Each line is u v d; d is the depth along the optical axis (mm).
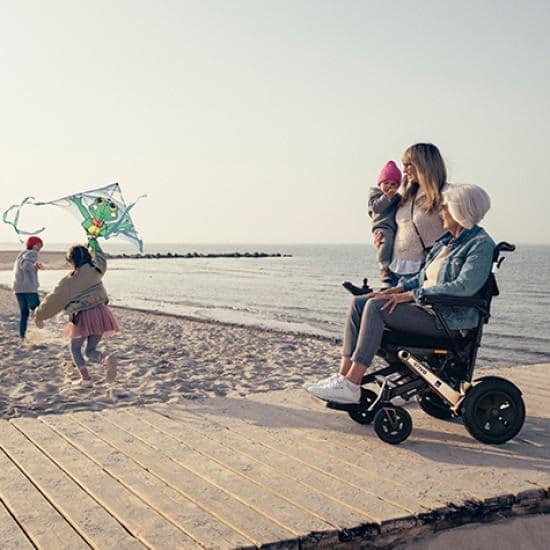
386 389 3918
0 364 8469
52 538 2654
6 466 3482
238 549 2557
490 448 3775
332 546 2721
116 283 40281
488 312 3881
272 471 3408
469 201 3801
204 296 30219
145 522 2787
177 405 4844
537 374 6031
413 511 2891
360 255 170375
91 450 3752
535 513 3152
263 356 10203
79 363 6855
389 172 4645
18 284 10727
